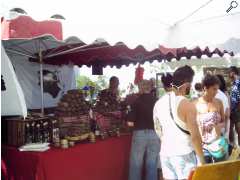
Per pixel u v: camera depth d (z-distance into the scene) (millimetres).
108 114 4730
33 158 3727
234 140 6016
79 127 4273
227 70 7926
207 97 4062
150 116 4516
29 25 2986
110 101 4840
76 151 4105
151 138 4523
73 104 4293
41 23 3055
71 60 8078
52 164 3816
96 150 4367
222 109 4156
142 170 4668
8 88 3477
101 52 7188
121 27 3561
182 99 3203
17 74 7750
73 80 9195
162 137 3395
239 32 4680
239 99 5930
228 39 4664
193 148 3230
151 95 4566
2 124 4039
